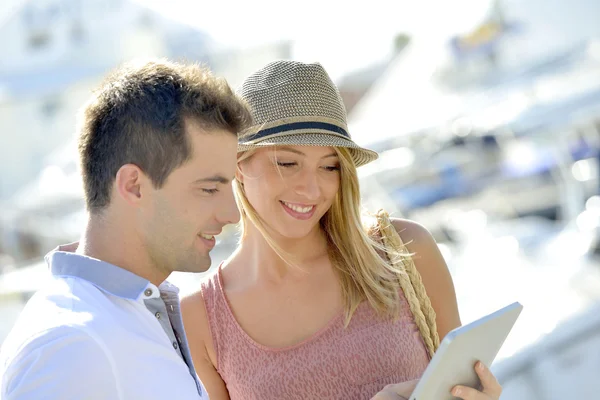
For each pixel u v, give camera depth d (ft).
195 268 4.68
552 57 31.19
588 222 21.57
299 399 6.06
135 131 4.42
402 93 34.37
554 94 29.68
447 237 27.27
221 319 6.45
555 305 15.44
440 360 4.63
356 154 6.42
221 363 6.42
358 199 6.31
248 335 6.31
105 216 4.57
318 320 6.24
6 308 22.24
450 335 4.57
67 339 4.03
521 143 32.09
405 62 36.14
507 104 30.32
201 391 4.89
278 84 6.17
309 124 6.08
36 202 40.55
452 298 6.71
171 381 4.39
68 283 4.40
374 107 35.01
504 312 5.00
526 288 17.57
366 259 6.25
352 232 6.27
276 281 6.40
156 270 4.68
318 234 6.53
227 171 4.61
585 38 30.71
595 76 29.73
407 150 32.22
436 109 32.17
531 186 31.14
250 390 6.23
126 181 4.46
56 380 3.91
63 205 40.78
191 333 6.52
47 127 55.01
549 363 11.05
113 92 4.56
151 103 4.43
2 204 43.52
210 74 4.74
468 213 29.40
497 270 19.76
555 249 20.35
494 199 31.37
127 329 4.33
